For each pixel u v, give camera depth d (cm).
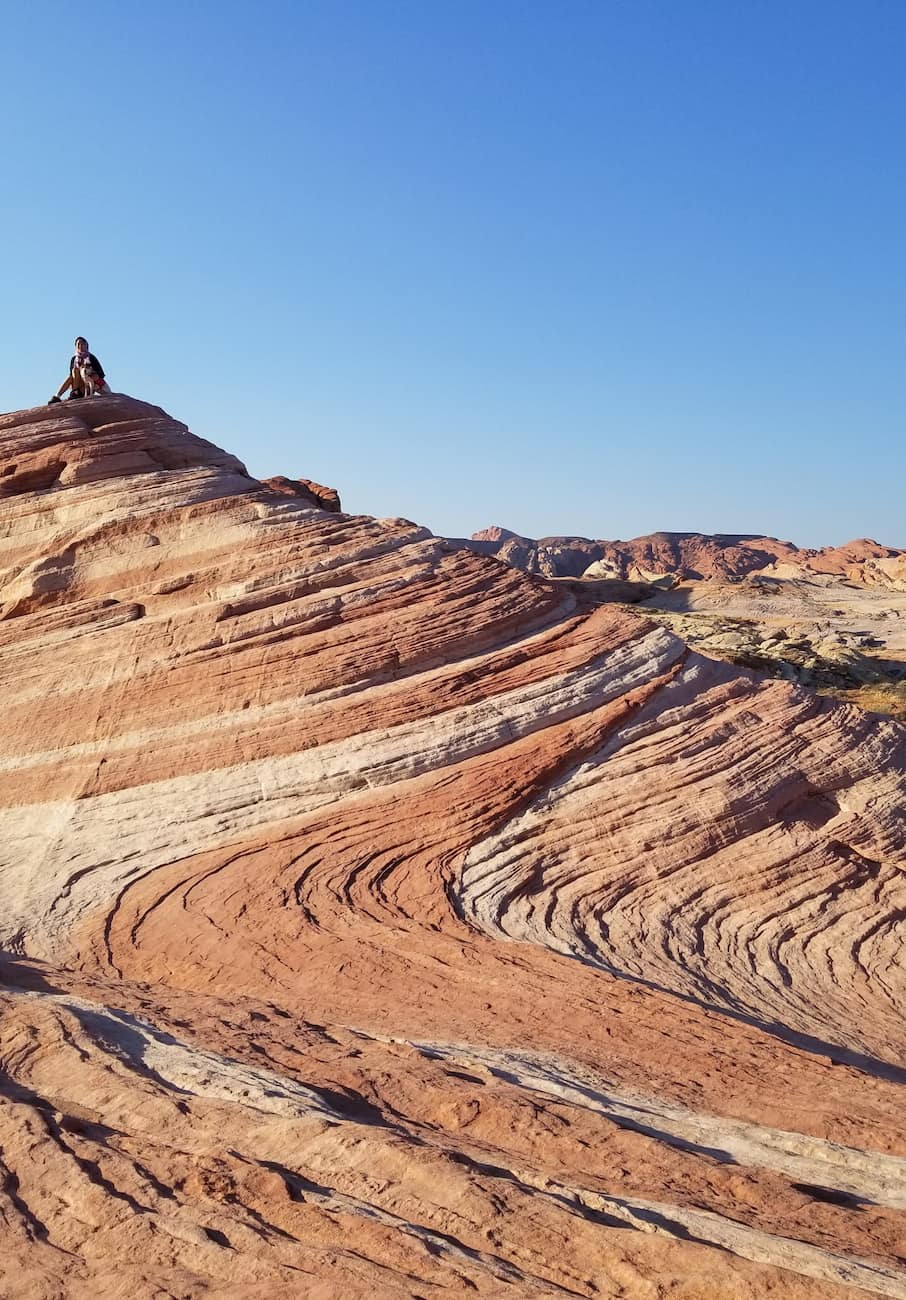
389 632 2120
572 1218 731
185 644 2162
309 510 2439
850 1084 1124
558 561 18112
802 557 18512
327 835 1836
